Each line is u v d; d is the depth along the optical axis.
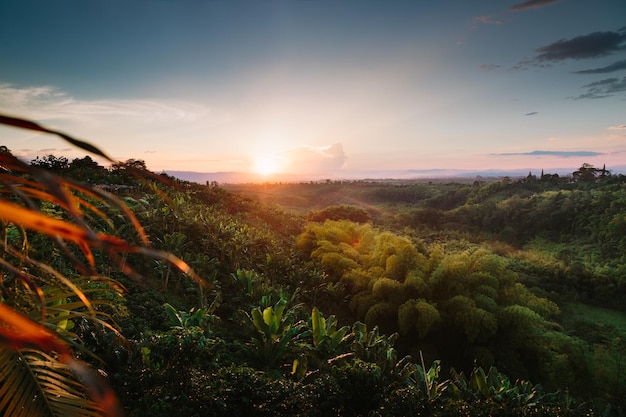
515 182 142.88
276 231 44.62
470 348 24.42
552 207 92.44
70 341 2.73
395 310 25.66
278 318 14.02
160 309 15.83
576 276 51.47
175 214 25.75
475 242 76.38
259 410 8.88
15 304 2.56
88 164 35.16
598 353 27.44
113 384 7.80
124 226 20.44
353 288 28.95
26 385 2.61
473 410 10.16
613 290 46.66
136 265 19.55
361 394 10.38
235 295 21.78
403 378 12.66
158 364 8.65
